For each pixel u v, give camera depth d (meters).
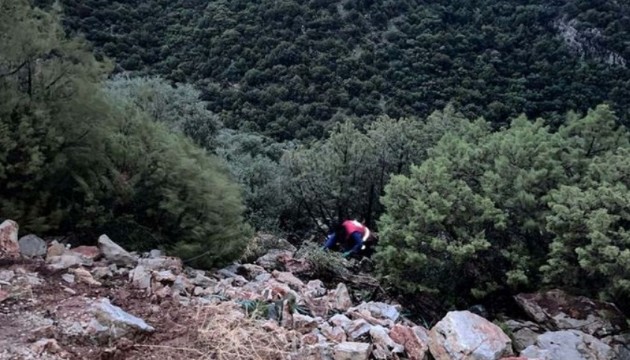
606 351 5.69
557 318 6.61
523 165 8.47
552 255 7.24
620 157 8.17
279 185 12.38
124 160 5.61
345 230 9.25
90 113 5.52
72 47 5.71
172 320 3.73
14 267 4.05
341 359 3.64
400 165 12.12
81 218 5.22
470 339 4.00
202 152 6.86
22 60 5.13
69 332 3.26
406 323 5.26
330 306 5.04
